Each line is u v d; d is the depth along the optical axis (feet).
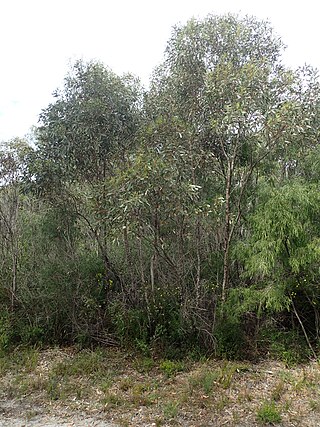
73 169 30.48
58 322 30.60
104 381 23.59
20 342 29.86
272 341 27.53
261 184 28.50
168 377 24.12
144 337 27.73
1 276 33.32
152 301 28.86
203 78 28.04
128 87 32.17
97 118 29.32
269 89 25.48
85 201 31.14
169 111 29.40
